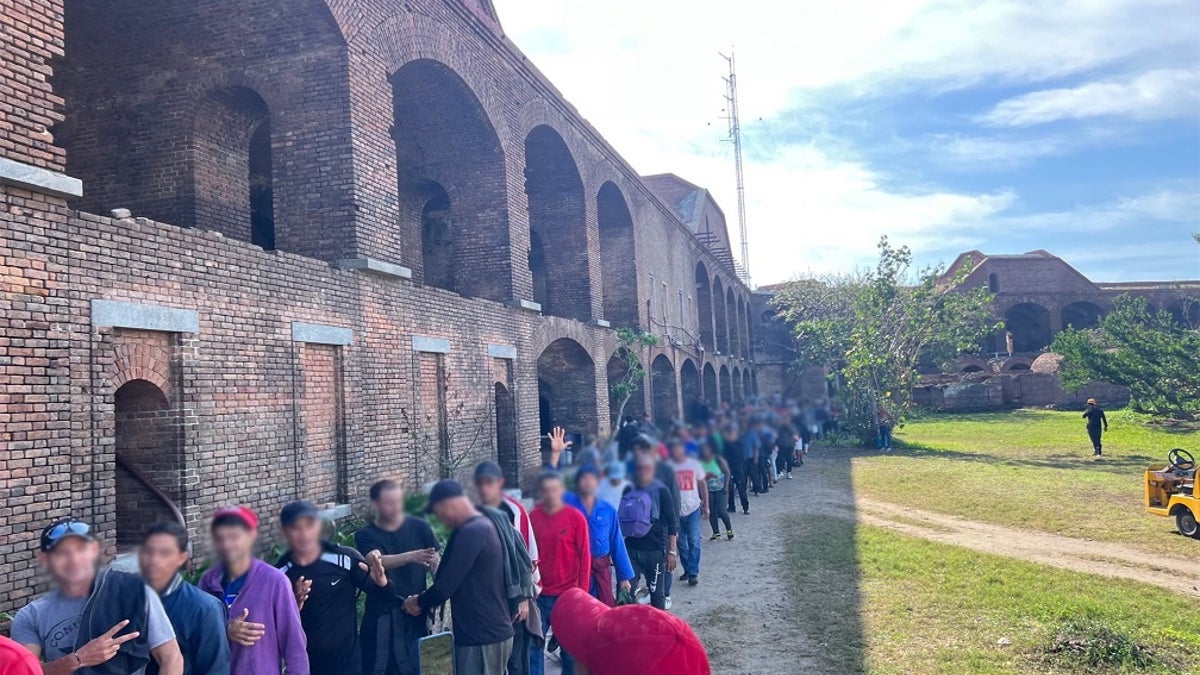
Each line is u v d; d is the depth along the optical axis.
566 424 17.67
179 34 10.47
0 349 5.35
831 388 33.47
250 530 3.59
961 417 36.69
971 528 12.14
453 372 11.52
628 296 22.12
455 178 14.51
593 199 18.80
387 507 4.45
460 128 14.05
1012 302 53.91
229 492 7.22
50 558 3.18
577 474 5.81
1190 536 11.01
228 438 7.26
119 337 6.30
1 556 5.27
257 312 7.71
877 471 19.03
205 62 10.51
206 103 10.88
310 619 3.90
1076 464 18.80
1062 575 9.04
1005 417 35.28
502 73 14.33
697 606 8.11
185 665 3.26
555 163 17.59
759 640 7.02
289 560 4.01
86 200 11.03
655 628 1.50
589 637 1.58
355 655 4.06
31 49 5.84
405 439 10.10
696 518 8.95
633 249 22.22
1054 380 38.94
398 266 10.20
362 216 9.85
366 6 10.27
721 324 38.94
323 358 8.80
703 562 10.10
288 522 3.93
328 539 4.32
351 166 9.73
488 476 4.60
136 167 10.90
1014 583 8.70
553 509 5.39
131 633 3.07
